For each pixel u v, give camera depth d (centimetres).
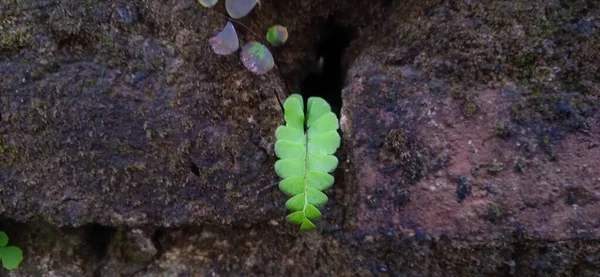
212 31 19
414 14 19
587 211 16
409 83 18
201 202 19
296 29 22
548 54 17
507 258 17
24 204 19
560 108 17
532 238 17
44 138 18
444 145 17
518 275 17
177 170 18
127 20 18
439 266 18
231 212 19
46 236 20
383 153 18
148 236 20
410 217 18
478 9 18
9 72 18
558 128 17
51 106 18
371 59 20
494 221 17
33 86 18
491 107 17
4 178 18
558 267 17
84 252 20
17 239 20
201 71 18
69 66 18
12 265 20
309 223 17
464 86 18
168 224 19
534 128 17
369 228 18
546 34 17
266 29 21
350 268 19
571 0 17
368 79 19
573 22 17
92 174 18
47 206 19
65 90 18
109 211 19
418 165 18
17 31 18
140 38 18
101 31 18
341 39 24
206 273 20
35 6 18
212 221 19
